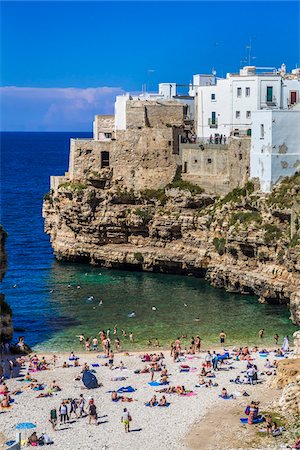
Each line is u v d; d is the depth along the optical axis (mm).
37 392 80812
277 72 160250
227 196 131625
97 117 158750
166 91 172500
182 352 95250
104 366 90000
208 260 131000
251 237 119250
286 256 112688
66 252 146625
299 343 90938
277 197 119875
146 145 142500
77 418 73625
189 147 140250
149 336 102562
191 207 136875
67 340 100875
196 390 80938
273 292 115688
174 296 121875
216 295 122438
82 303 118000
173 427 71125
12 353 95000
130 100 148750
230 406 75938
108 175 144500
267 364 88750
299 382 75062
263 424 70500
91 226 142750
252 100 144000
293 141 122812
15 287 127188
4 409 75938
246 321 108375
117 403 77500
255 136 126125
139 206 141625
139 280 132875
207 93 148750
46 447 67125
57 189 148625
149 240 140875
